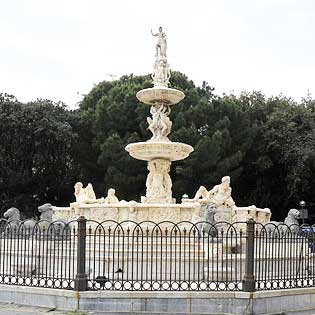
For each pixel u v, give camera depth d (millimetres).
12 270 15594
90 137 43688
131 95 41312
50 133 41656
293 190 42875
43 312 11781
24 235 14289
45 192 45438
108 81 46406
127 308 11906
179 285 12219
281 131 43875
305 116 45219
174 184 39438
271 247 14352
